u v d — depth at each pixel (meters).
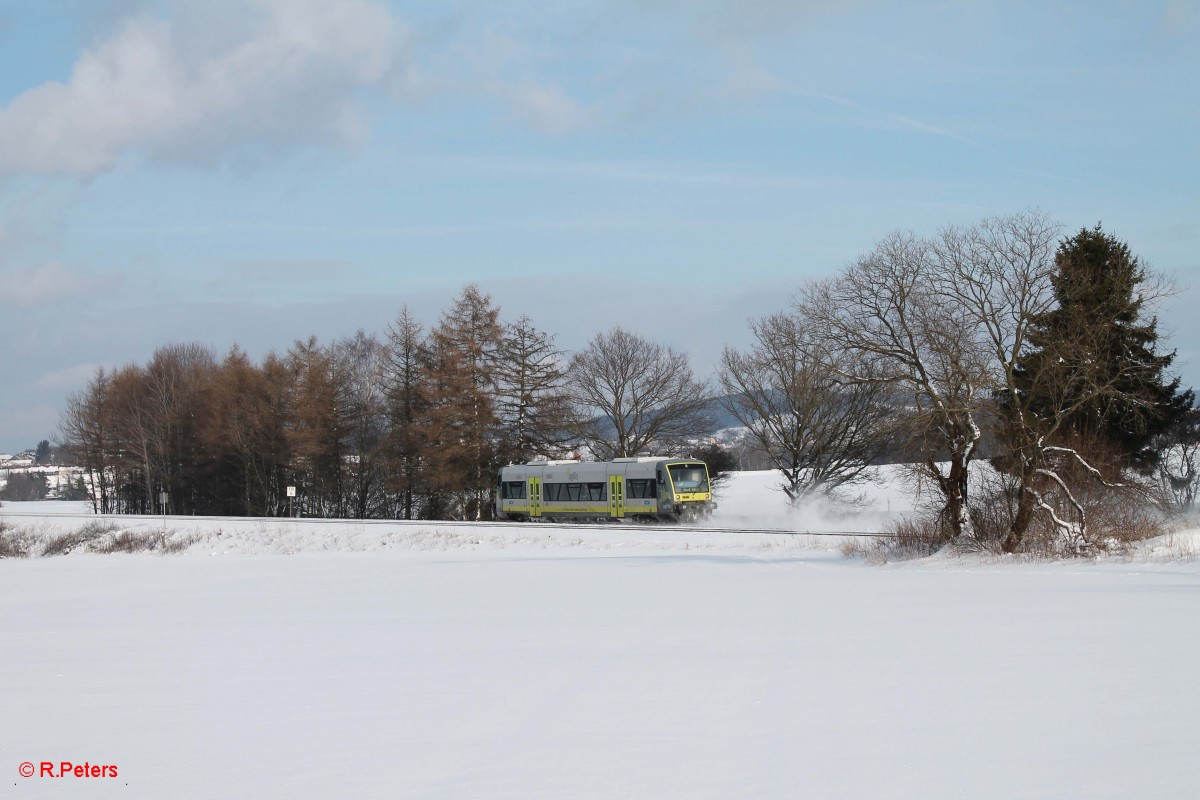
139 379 90.06
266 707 10.74
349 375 77.75
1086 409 30.81
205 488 81.50
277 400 75.44
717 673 11.65
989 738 8.21
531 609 19.53
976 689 10.12
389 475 68.81
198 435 79.69
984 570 24.75
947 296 28.30
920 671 11.23
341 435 73.19
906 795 6.86
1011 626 14.47
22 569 39.41
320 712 10.36
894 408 34.44
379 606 21.36
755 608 18.30
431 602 21.70
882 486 54.56
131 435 86.50
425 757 8.37
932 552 28.86
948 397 28.09
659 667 12.22
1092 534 26.94
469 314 65.56
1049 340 27.55
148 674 13.27
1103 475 28.09
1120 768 7.27
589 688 11.05
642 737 8.75
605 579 25.58
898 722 8.91
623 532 42.06
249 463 75.44
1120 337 31.06
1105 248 38.03
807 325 41.06
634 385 64.25
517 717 9.74
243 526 50.78
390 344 70.75
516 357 66.19
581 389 65.44
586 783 7.42
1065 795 6.73
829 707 9.61
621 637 15.05
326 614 20.20
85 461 91.44
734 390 55.38
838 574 25.33
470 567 31.62
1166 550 25.47
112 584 31.34
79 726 10.12
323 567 34.94
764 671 11.66
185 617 20.72
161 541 47.44
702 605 19.09
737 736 8.66
